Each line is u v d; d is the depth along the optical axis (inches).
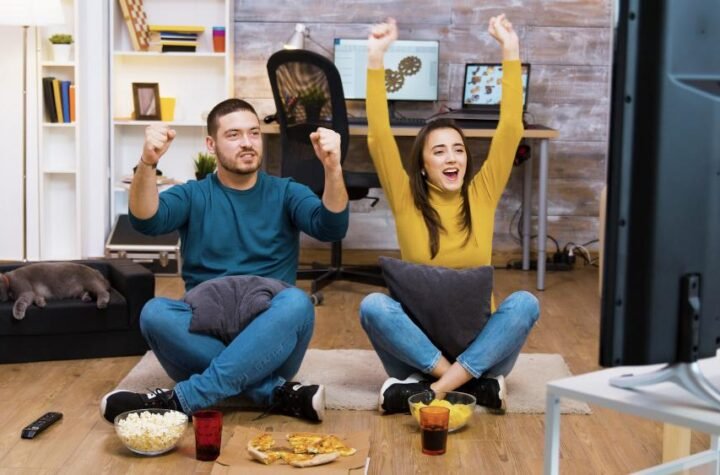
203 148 247.4
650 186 51.0
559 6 241.1
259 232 127.9
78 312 148.9
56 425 116.6
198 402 114.9
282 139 203.3
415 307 122.3
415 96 236.5
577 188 247.0
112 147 239.1
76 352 149.7
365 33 240.2
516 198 245.9
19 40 230.2
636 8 50.3
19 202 233.9
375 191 245.6
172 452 107.1
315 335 167.2
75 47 230.1
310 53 192.1
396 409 121.3
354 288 213.2
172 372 123.4
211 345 119.4
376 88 129.0
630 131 51.0
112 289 156.9
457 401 115.8
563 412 122.2
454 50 240.7
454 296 121.5
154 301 121.4
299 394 118.2
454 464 104.5
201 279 127.6
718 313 54.1
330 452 102.3
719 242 53.3
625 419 120.6
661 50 50.3
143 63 245.4
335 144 118.6
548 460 61.5
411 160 130.3
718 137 52.3
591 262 245.1
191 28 237.8
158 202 121.2
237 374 115.0
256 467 100.0
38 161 233.6
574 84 243.4
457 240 129.2
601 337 52.9
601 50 242.4
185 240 129.0
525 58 242.5
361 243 247.1
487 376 124.5
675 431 93.1
